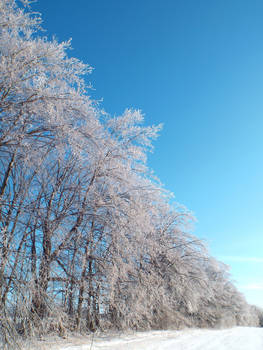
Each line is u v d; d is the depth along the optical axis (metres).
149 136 13.51
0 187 10.70
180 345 13.76
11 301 7.60
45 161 10.95
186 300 19.36
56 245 10.46
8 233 8.18
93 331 13.03
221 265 23.59
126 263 12.08
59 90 10.52
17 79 8.59
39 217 9.76
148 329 18.11
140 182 13.82
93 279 11.58
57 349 8.72
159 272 15.72
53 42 9.69
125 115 13.52
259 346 15.54
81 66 10.27
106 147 12.33
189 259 19.56
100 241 12.15
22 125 9.36
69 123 10.28
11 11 9.27
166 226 18.56
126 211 11.93
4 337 6.92
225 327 35.47
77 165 12.23
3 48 8.93
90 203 11.64
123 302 12.80
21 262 8.07
